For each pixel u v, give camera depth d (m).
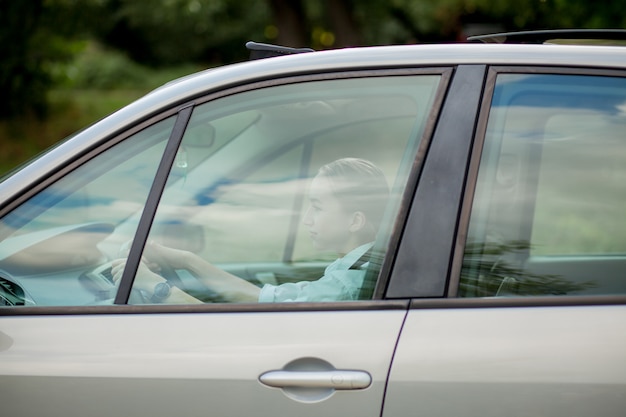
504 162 6.86
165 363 6.60
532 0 36.72
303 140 7.39
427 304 6.55
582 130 6.96
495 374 6.31
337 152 7.34
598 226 6.87
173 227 7.28
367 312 6.59
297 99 7.19
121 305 6.89
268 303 6.77
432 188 6.76
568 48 7.07
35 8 45.59
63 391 6.65
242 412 6.49
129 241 7.23
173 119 7.21
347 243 7.35
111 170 7.21
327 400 6.43
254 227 7.51
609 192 6.92
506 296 6.62
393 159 7.08
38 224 7.22
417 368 6.36
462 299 6.55
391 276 6.65
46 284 7.30
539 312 6.51
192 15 71.69
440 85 6.98
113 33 98.25
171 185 7.28
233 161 7.45
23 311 6.92
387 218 6.95
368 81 7.11
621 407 6.25
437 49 7.12
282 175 7.49
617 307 6.54
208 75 7.31
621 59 6.98
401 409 6.35
